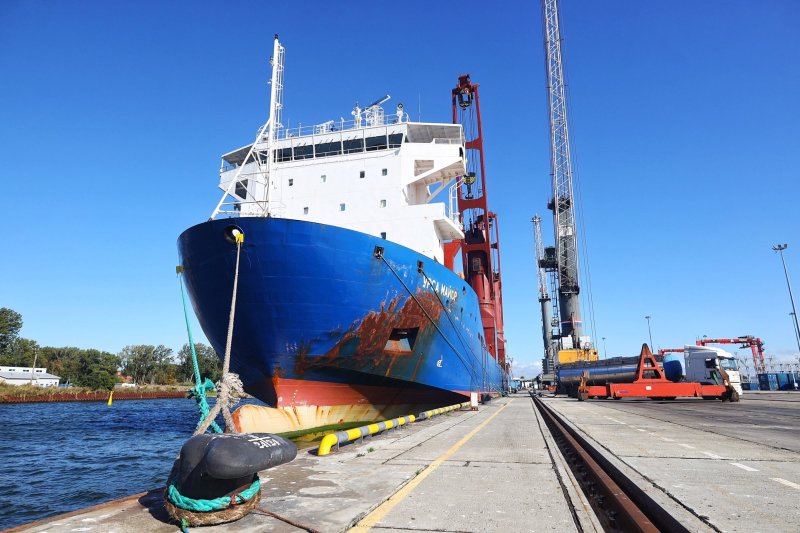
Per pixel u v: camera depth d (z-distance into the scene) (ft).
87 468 62.08
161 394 315.17
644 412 68.74
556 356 207.31
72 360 429.79
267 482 22.71
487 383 119.44
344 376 60.34
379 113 93.04
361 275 56.24
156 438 92.53
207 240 53.52
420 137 88.63
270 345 55.47
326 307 54.70
